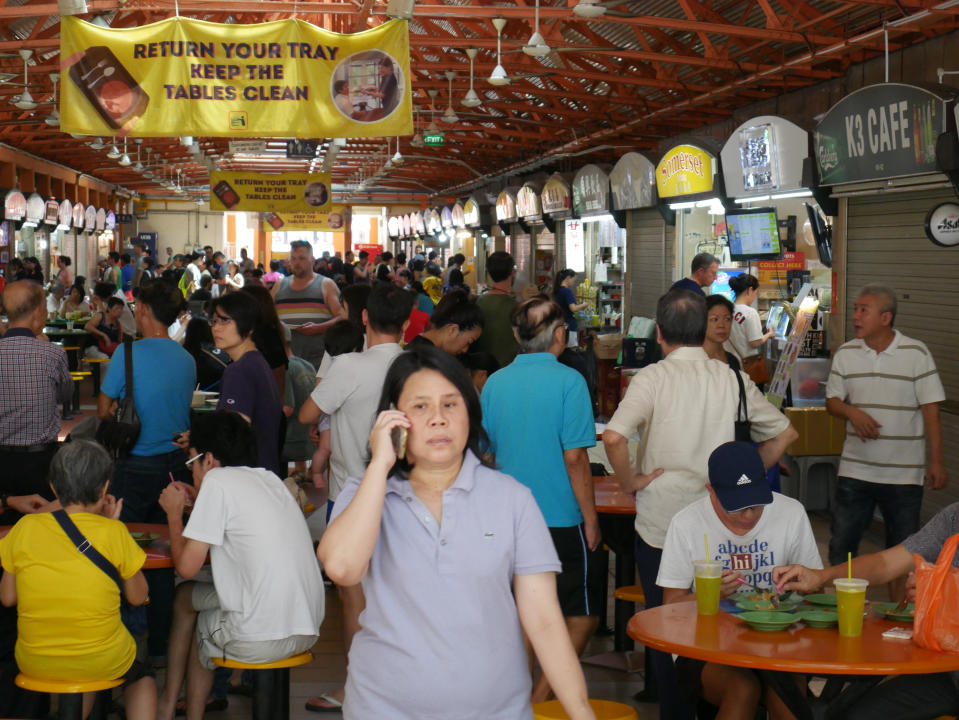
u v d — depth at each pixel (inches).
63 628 144.6
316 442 219.5
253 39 309.6
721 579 137.2
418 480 94.9
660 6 487.8
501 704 91.9
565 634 93.8
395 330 186.9
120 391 203.3
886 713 128.3
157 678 197.5
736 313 356.5
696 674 133.3
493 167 1200.2
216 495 156.4
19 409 204.2
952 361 297.9
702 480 160.2
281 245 1839.3
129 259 1104.2
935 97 277.4
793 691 124.3
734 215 418.0
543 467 167.2
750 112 576.1
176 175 1512.1
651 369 163.9
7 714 163.6
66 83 306.0
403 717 91.3
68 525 145.4
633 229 561.3
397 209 1779.0
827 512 338.6
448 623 90.7
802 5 433.4
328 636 225.1
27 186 1015.0
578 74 558.6
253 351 198.5
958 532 139.3
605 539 211.9
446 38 475.8
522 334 170.9
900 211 319.3
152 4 402.0
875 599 244.1
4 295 209.5
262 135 311.4
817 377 352.8
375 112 312.8
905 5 352.5
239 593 156.8
